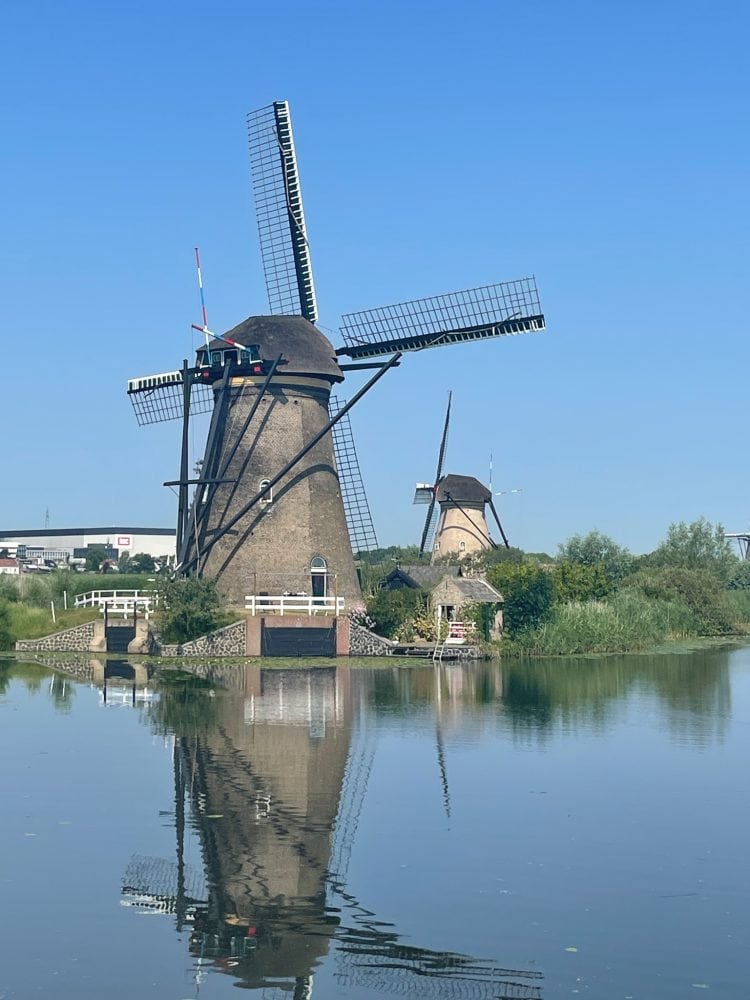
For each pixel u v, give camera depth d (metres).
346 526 71.31
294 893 20.55
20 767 30.73
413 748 34.09
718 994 16.44
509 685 52.00
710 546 129.00
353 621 65.38
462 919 19.30
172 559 77.69
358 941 18.41
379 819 25.45
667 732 37.81
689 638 92.62
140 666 58.50
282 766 31.09
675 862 22.42
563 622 73.88
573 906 19.94
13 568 179.50
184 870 21.77
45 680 51.75
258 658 62.31
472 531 112.81
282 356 68.12
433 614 70.19
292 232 73.06
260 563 67.44
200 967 17.48
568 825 25.08
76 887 20.81
